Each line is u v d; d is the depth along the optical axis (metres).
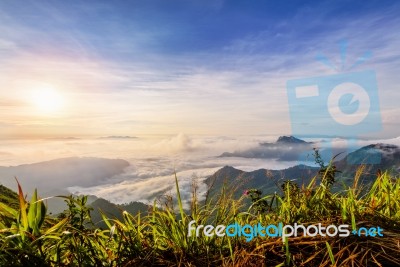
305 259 2.30
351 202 2.79
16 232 2.14
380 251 2.31
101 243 2.44
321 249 2.34
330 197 2.94
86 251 2.28
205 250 2.49
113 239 2.48
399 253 2.29
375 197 3.07
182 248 2.43
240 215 2.71
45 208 2.29
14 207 2.53
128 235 2.49
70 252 2.23
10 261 2.00
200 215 2.62
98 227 2.49
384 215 2.81
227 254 2.47
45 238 2.24
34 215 2.25
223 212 2.68
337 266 2.18
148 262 2.30
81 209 2.44
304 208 2.85
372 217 2.80
